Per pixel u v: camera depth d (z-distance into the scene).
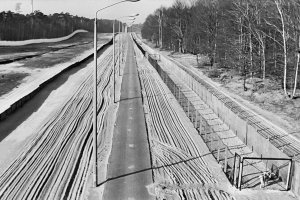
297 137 30.89
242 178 24.14
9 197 20.75
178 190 21.27
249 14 55.34
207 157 27.02
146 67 76.06
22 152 27.58
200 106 42.38
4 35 122.75
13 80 53.84
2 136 31.14
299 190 21.09
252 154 28.22
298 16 43.00
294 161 21.86
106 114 37.75
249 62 56.81
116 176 22.75
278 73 54.84
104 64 78.81
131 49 117.81
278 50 56.88
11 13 147.38
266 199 20.81
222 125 35.22
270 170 25.17
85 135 31.25
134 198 20.03
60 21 190.62
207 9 80.38
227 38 65.00
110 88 51.47
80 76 61.41
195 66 73.12
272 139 30.48
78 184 22.23
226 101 42.56
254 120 35.25
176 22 108.38
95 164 21.23
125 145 28.16
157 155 26.72
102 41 158.25
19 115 37.34
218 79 56.72
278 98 42.03
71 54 94.75
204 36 84.12
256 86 48.50
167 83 54.53
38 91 47.31
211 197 20.72
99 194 20.58
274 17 48.41
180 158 26.50
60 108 40.31
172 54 100.56
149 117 36.78
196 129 33.59
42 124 34.53
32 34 141.38
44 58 83.19
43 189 21.64
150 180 22.27
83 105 41.72
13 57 81.19
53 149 28.09
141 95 46.81
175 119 36.62
